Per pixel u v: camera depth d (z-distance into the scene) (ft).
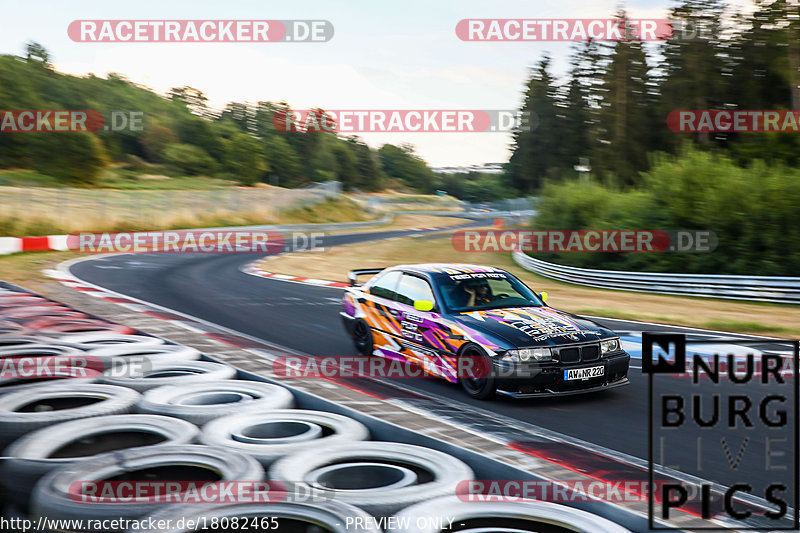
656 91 150.51
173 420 12.19
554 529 8.54
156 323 25.89
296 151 456.04
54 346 18.39
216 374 16.22
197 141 380.99
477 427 15.58
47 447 10.74
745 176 64.23
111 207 140.15
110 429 11.80
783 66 127.54
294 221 195.93
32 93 342.03
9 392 13.96
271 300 42.14
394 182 614.75
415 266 24.23
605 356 19.57
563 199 92.73
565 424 16.96
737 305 48.91
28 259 69.56
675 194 69.26
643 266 70.95
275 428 12.67
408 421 12.75
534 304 22.36
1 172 219.00
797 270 57.98
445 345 20.45
